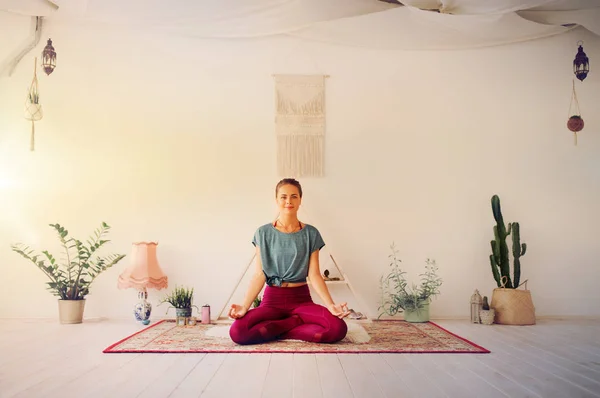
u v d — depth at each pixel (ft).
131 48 17.49
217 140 17.42
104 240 16.93
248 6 15.10
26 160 17.17
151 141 17.37
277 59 17.65
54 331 14.39
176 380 9.21
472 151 17.70
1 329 14.75
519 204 17.65
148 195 17.24
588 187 17.76
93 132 17.33
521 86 17.85
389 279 17.30
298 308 12.92
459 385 8.95
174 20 15.66
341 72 17.71
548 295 17.49
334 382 9.10
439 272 17.38
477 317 16.15
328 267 17.24
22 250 16.97
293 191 13.30
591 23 16.20
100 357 11.07
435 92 17.78
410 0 15.29
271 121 17.49
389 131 17.65
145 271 15.75
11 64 17.22
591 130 17.83
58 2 15.06
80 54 17.40
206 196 17.29
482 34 16.96
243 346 12.15
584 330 14.97
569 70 17.92
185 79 17.52
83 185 17.21
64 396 8.23
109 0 14.76
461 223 17.52
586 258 17.62
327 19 15.88
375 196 17.49
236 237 17.21
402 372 9.82
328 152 17.54
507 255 16.65
